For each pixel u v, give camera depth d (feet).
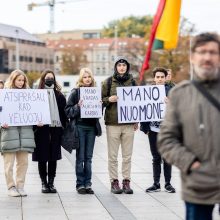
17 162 32.19
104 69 454.81
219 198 13.91
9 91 31.53
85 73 32.78
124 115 32.81
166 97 33.19
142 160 49.93
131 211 28.07
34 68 419.54
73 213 27.53
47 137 32.32
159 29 37.91
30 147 31.60
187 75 201.57
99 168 44.37
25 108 31.55
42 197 31.65
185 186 14.29
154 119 33.06
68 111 32.09
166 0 37.42
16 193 31.76
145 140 74.69
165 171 33.40
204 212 14.26
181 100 14.46
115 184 33.30
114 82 33.19
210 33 14.29
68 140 32.37
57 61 463.83
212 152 13.96
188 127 14.21
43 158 32.24
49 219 26.16
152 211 28.07
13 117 31.30
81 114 32.14
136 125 33.47
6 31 397.19
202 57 14.08
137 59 253.85
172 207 29.04
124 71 33.32
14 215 26.94
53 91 32.68
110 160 33.30
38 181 37.35
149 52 38.96
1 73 380.99
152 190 33.53
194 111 14.16
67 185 35.94
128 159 33.22
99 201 30.63
